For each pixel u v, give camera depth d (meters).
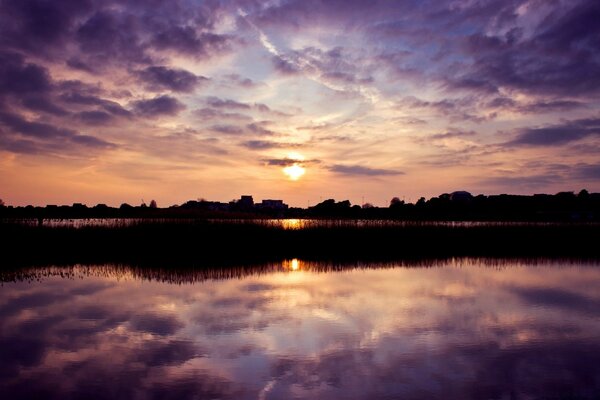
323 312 13.91
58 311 13.95
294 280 19.31
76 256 25.19
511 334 11.78
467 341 11.15
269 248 29.17
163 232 30.58
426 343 11.00
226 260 24.69
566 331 12.09
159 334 11.64
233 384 8.54
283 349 10.52
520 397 8.05
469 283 18.94
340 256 27.17
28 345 10.76
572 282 19.39
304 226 35.03
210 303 15.02
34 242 27.83
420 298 15.98
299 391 8.26
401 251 30.03
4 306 14.53
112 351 10.36
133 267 22.09
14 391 8.20
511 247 33.25
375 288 17.67
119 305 14.71
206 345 10.78
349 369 9.29
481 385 8.53
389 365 9.54
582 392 8.26
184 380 8.73
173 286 17.88
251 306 14.63
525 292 17.19
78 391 8.21
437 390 8.30
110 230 30.39
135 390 8.27
